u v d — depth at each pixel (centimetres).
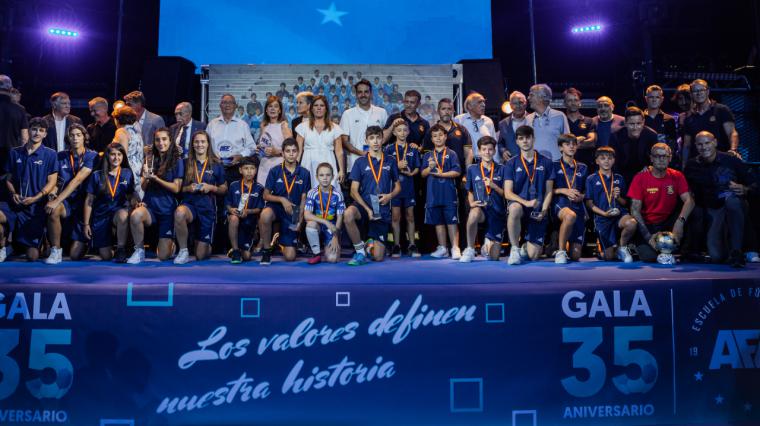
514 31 1227
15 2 1064
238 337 348
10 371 346
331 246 481
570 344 354
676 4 1082
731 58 1129
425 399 349
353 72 849
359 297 351
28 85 1148
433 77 852
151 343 347
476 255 545
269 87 845
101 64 1194
